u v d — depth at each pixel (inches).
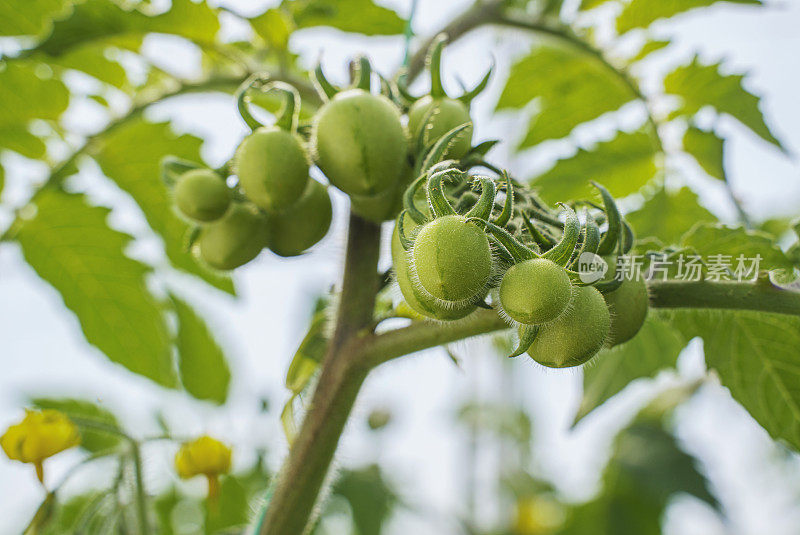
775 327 17.3
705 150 21.4
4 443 17.4
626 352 19.9
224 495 24.2
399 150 15.8
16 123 20.8
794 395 17.4
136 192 21.5
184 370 23.2
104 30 19.5
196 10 19.5
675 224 21.6
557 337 14.5
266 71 20.4
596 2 21.4
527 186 15.7
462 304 14.7
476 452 45.6
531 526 43.1
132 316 21.7
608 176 21.9
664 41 21.5
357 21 20.3
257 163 16.0
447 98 16.2
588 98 22.6
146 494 18.2
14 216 20.9
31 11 20.1
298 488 16.8
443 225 14.4
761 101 21.2
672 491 31.6
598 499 34.1
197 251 17.3
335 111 15.7
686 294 16.2
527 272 14.2
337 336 16.7
